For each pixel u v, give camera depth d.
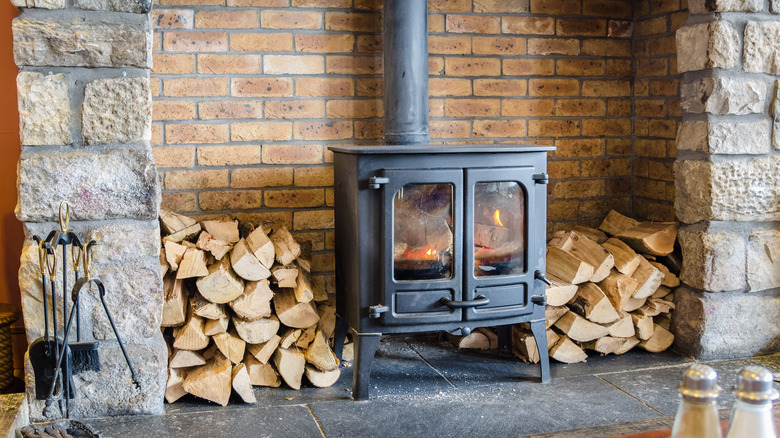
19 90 2.18
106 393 2.34
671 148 3.19
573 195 3.40
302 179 3.06
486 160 2.49
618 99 3.43
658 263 3.01
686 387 0.96
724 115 2.82
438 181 2.44
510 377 2.74
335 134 3.07
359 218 2.45
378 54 3.08
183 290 2.62
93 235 2.27
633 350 3.06
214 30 2.91
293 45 2.99
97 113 2.24
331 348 2.86
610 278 2.92
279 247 2.68
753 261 2.90
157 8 2.84
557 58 3.32
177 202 2.94
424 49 2.87
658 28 3.23
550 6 3.28
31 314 2.26
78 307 2.10
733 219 2.86
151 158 2.29
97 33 2.20
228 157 2.97
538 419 2.35
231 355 2.55
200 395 2.46
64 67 2.21
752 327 2.94
